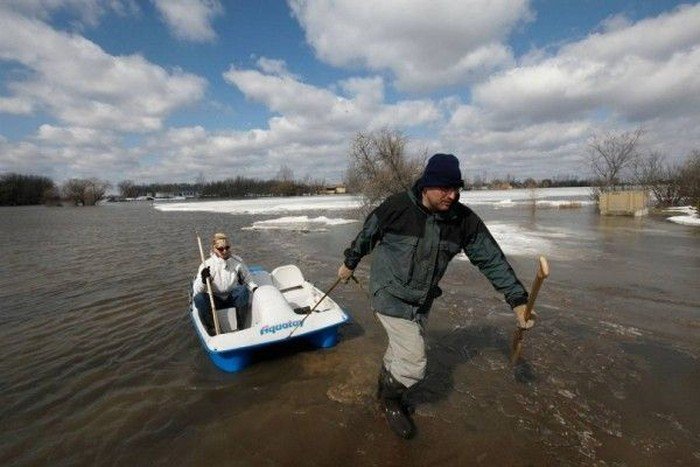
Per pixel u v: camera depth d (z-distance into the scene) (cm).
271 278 601
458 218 279
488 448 291
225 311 498
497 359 423
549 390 363
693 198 2116
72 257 1128
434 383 378
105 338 512
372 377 390
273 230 1658
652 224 1497
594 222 1584
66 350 479
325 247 1179
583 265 823
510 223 1577
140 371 420
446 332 496
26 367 438
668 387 365
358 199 2497
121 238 1570
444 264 288
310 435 309
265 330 415
